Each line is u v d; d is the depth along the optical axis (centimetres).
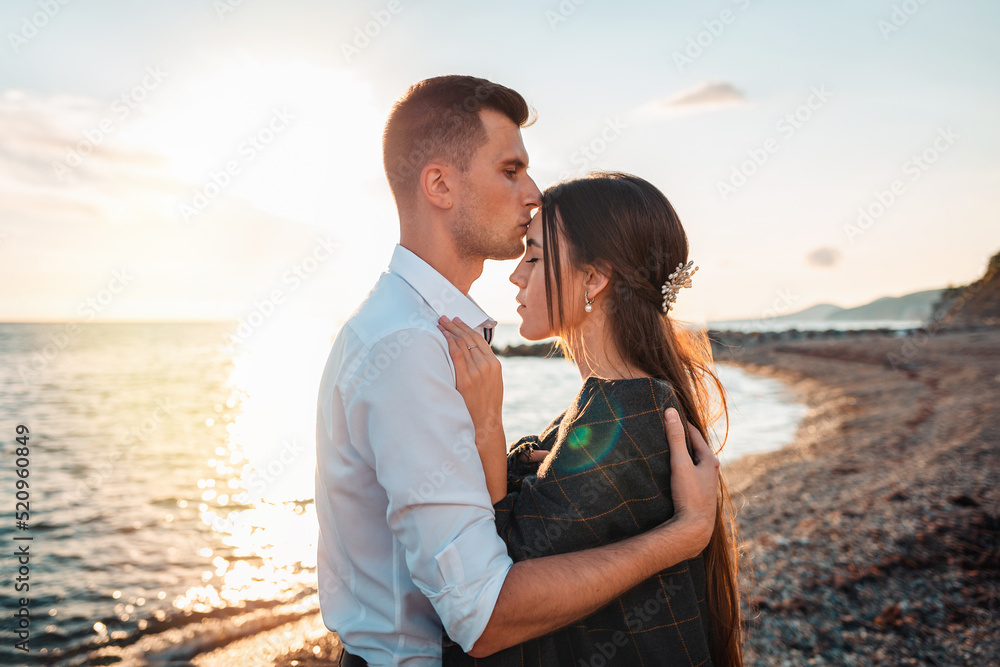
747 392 2673
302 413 1905
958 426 1130
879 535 532
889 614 394
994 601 392
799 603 420
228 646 422
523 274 167
